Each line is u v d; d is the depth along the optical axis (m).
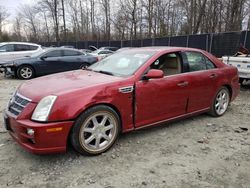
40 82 3.78
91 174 3.12
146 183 2.96
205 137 4.29
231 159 3.57
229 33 15.24
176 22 37.69
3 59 12.72
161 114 4.21
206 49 17.23
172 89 4.24
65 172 3.16
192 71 4.65
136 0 38.84
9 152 3.62
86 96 3.33
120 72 4.10
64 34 49.91
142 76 3.90
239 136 4.39
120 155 3.59
